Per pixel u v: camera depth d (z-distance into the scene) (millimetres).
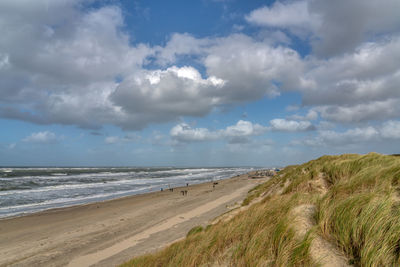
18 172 94062
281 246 3518
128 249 11539
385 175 4789
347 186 5133
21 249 13062
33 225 18297
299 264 3111
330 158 14320
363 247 2824
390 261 2584
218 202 23094
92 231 16219
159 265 6000
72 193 37406
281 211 5074
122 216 20828
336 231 3379
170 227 14930
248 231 4934
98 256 11156
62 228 17344
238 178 72000
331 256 3016
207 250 4957
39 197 32906
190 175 98375
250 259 3682
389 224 2867
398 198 3477
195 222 15250
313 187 8484
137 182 59750
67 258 11398
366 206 3264
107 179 67125
